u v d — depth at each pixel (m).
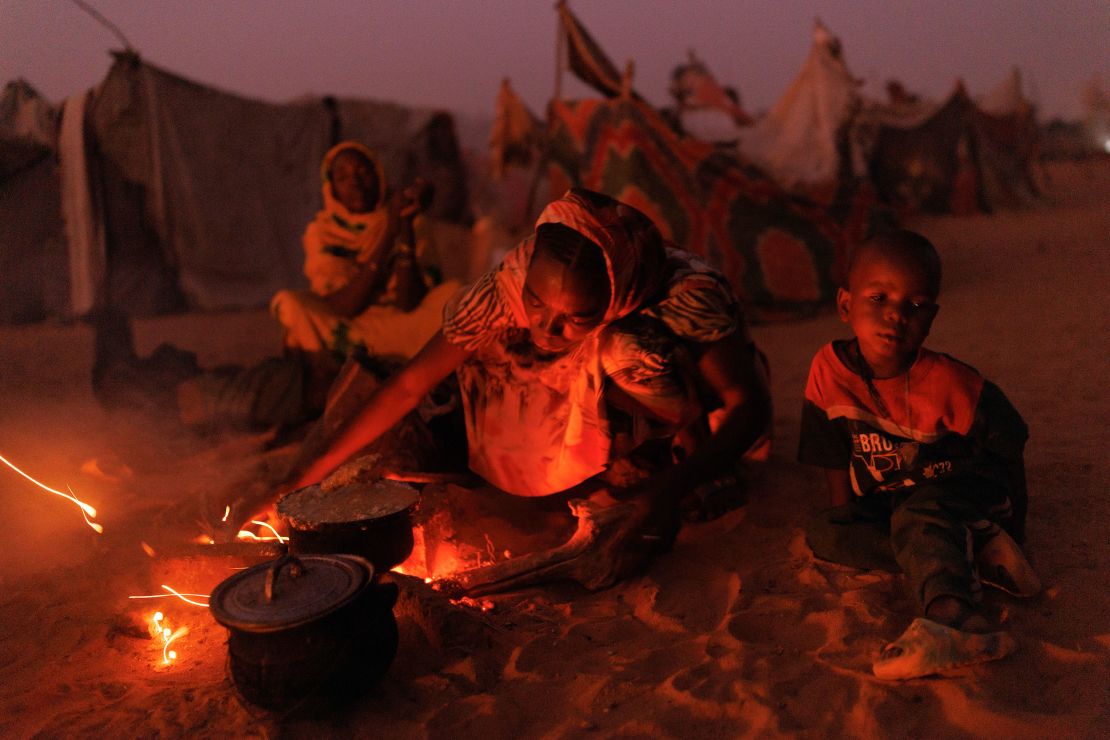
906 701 1.86
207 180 9.95
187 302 10.01
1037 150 20.88
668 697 1.96
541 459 2.79
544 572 2.54
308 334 4.65
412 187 4.73
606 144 8.25
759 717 1.86
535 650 2.22
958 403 2.32
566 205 2.32
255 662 1.87
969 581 2.05
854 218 8.48
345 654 1.91
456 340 2.65
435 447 3.03
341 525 2.29
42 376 6.41
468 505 3.07
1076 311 6.43
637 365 2.52
